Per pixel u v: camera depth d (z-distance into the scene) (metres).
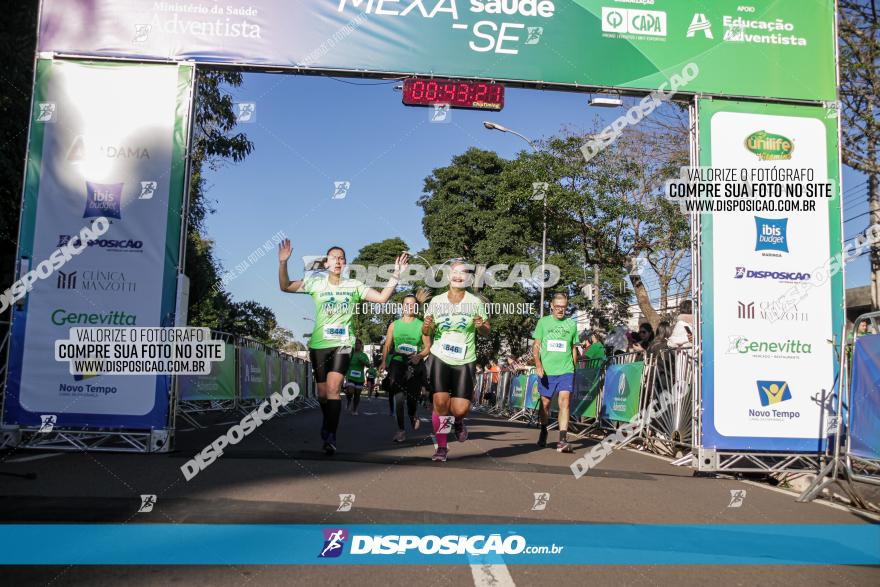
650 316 16.61
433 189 35.47
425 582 3.24
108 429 7.48
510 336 27.92
